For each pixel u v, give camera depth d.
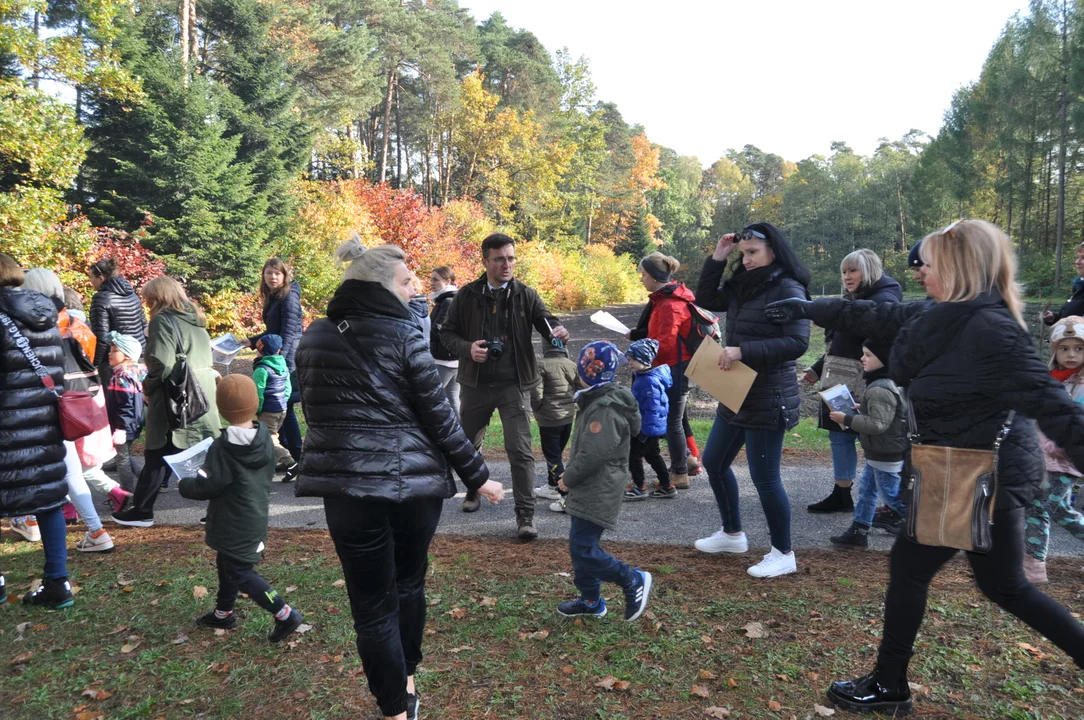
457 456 2.82
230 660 3.67
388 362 2.69
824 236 92.50
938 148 62.94
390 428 2.69
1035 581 4.30
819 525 5.62
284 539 5.50
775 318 3.62
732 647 3.62
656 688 3.29
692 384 13.39
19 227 13.35
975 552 2.72
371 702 3.26
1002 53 52.47
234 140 24.36
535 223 55.62
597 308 43.66
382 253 2.77
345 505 2.67
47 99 13.88
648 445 6.21
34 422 4.04
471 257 30.92
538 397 6.17
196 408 5.41
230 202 23.50
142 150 22.64
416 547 2.91
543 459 8.16
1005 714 3.01
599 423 3.76
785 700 3.17
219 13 30.72
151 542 5.41
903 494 2.86
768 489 4.48
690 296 6.27
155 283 5.38
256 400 3.75
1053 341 4.68
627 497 6.35
